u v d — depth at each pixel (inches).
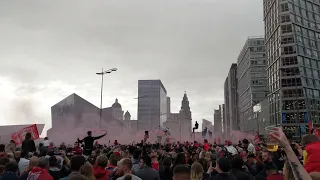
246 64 5580.7
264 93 5049.2
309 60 3818.9
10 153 462.9
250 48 5255.9
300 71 3619.6
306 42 3865.7
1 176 302.4
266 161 321.4
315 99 3686.0
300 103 3538.4
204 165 419.2
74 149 592.7
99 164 310.5
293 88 3612.2
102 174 306.2
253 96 5073.8
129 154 521.3
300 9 3946.9
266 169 315.6
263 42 5216.5
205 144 832.3
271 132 133.1
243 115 6008.9
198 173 267.6
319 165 158.7
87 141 647.8
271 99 4101.9
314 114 3587.6
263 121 4407.0
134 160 410.9
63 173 361.1
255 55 5206.7
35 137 785.6
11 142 542.9
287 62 3708.2
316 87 3757.4
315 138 180.7
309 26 3973.9
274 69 4020.7
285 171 165.5
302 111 3494.1
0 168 336.5
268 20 4399.6
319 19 4151.1
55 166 362.9
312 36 3976.4
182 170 183.6
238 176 295.1
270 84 4222.4
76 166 273.9
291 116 3538.4
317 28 4072.3
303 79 3627.0
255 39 5270.7
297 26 3823.8
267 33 4439.0
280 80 3705.7
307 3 4072.3
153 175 327.9
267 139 142.2
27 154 444.1
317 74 3855.8
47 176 290.0
